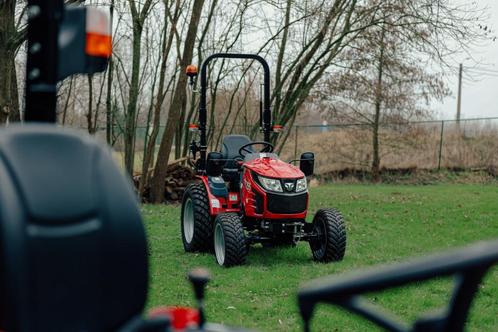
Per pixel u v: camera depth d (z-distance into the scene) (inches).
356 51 696.4
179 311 80.3
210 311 215.9
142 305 70.4
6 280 61.2
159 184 601.6
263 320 206.4
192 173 643.5
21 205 61.9
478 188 794.2
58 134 66.0
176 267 291.6
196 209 322.3
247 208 299.9
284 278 265.1
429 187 840.3
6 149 62.9
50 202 63.0
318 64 681.0
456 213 512.4
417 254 336.2
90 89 667.4
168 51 598.2
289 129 718.5
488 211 525.0
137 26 592.7
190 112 704.4
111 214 66.9
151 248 344.5
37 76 72.6
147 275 70.5
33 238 61.9
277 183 295.3
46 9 71.9
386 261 313.0
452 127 991.0
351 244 362.0
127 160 616.1
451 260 47.6
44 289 62.3
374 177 973.2
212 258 312.8
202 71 335.9
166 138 596.4
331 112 935.7
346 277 53.6
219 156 317.1
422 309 222.5
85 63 72.0
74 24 72.9
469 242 376.5
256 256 314.3
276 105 694.5
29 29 73.0
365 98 888.9
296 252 323.3
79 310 64.3
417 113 965.2
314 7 631.8
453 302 51.5
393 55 692.7
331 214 303.6
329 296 53.5
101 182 67.0
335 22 644.7
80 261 64.1
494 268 284.8
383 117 968.3
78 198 64.6
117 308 67.3
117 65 709.3
